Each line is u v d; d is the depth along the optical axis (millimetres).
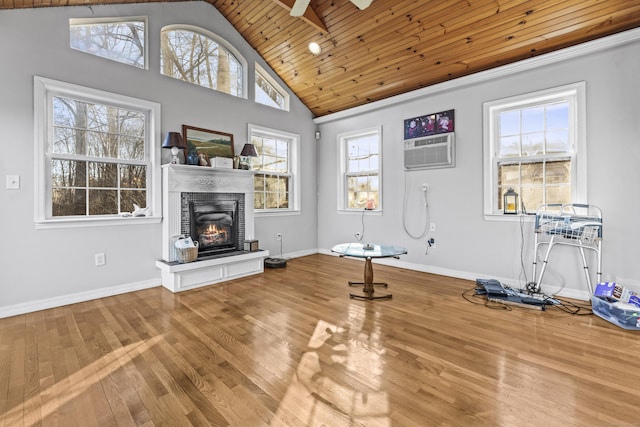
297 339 2209
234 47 4379
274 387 1649
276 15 3898
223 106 4199
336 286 3541
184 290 3383
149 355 1983
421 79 4008
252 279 3838
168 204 3465
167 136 3414
